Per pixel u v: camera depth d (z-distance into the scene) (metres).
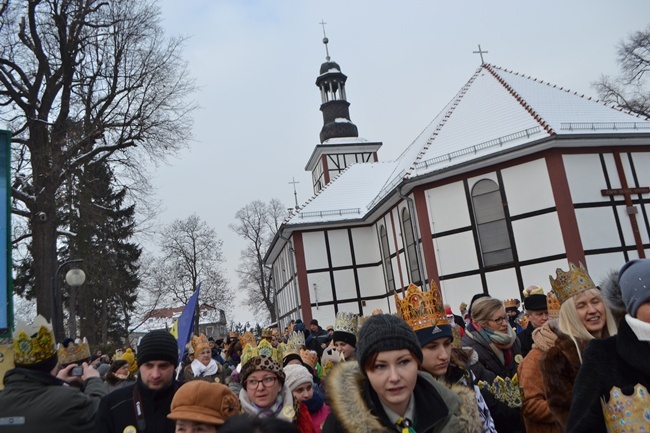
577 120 22.45
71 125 21.98
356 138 44.19
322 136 45.16
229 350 12.40
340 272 30.47
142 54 23.77
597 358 2.79
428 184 23.67
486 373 4.37
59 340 16.61
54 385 4.01
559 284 3.86
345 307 30.05
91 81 23.31
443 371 3.41
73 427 3.85
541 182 21.22
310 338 13.24
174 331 7.96
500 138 22.19
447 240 23.08
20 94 21.70
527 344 6.20
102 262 25.81
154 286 51.19
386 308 29.92
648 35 33.91
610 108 24.30
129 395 4.06
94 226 22.92
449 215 23.14
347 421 2.54
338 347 5.90
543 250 20.98
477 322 4.82
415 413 2.62
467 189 22.81
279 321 42.38
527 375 4.14
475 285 22.36
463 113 25.55
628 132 21.34
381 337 2.53
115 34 23.25
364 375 2.66
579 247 20.19
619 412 2.63
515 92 24.81
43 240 20.14
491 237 22.30
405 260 26.45
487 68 28.09
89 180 22.53
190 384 3.36
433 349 3.41
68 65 22.17
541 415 3.98
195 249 54.41
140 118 23.59
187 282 53.97
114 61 23.64
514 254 21.61
